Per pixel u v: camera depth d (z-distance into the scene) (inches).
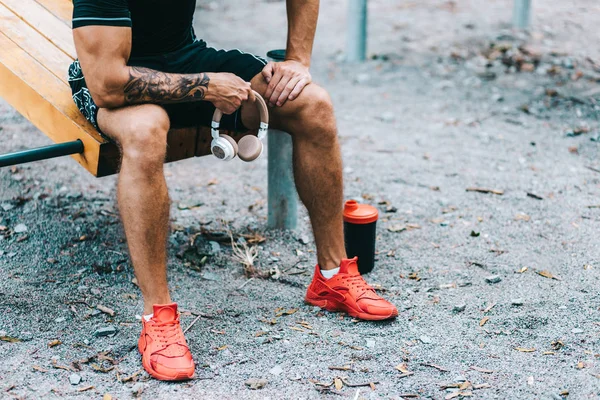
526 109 209.3
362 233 123.6
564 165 174.1
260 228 142.5
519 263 129.0
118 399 91.5
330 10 317.4
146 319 99.0
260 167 175.9
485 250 134.3
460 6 315.0
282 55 125.8
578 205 152.6
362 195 158.4
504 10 307.3
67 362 98.9
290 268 128.6
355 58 252.4
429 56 256.4
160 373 95.2
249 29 287.9
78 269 123.9
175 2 106.0
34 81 115.0
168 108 107.0
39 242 131.9
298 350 103.1
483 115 207.0
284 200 140.2
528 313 112.3
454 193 159.3
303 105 103.9
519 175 168.4
